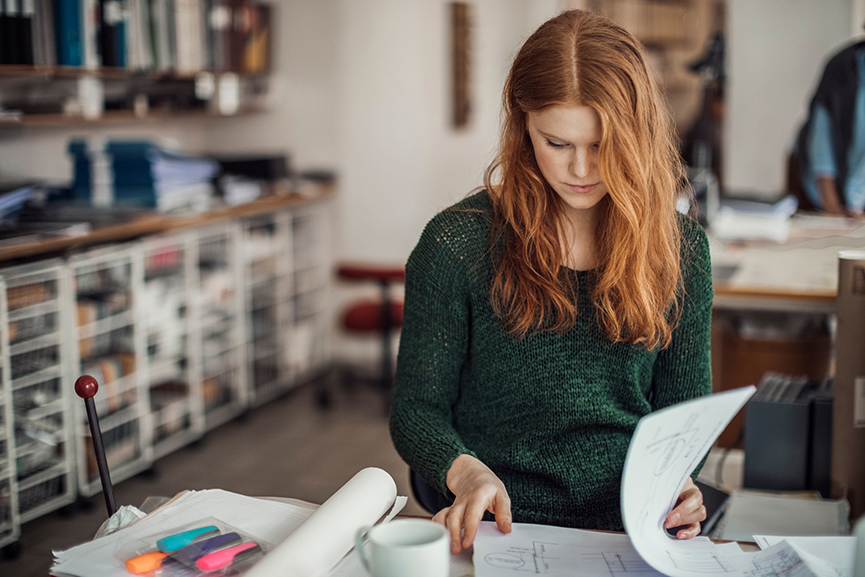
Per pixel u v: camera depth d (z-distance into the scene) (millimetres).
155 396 3080
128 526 907
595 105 964
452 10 3904
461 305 1145
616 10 4480
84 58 2818
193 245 3082
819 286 2131
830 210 3230
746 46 4688
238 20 3736
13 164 3021
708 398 778
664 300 1119
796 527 1418
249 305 3564
